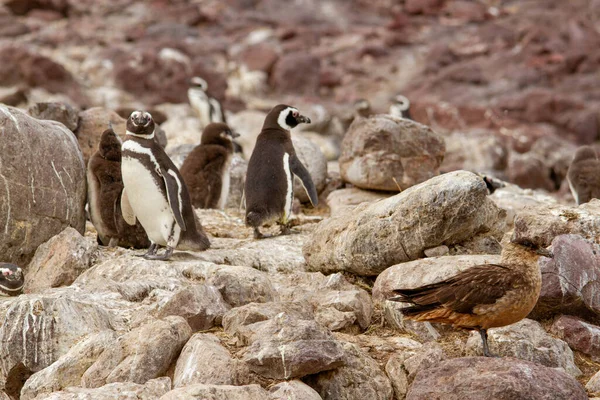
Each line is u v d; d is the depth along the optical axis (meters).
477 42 57.84
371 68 55.00
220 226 16.69
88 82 46.09
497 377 9.31
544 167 33.03
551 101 44.81
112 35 55.56
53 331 10.98
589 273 11.68
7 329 10.95
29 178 13.38
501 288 9.67
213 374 9.84
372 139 18.31
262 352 9.91
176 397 9.05
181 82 46.31
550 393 9.23
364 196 18.58
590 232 12.48
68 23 58.06
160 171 13.31
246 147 32.84
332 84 52.53
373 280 13.20
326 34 61.06
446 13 66.00
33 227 13.52
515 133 41.75
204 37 58.41
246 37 59.03
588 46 55.22
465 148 32.81
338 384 10.16
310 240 13.80
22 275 12.42
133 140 13.37
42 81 42.81
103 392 9.52
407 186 18.30
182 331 10.61
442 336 11.53
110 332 10.77
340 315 11.52
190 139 23.98
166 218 13.46
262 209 15.50
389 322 11.81
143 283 12.19
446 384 9.48
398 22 62.38
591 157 19.30
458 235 12.69
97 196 14.49
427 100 48.38
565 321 11.41
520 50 55.22
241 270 12.19
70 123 18.48
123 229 14.46
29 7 59.00
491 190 19.69
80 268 13.23
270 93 50.84
